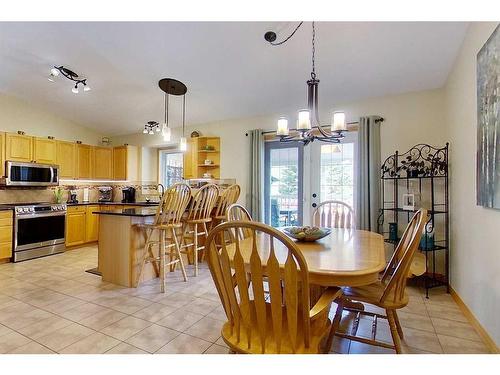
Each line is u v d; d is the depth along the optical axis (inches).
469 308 95.9
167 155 243.6
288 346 51.6
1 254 158.4
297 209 172.4
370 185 144.1
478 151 85.8
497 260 74.9
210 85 152.4
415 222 75.2
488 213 80.7
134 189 226.4
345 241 84.1
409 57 118.0
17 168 172.9
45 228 178.9
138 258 127.0
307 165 168.7
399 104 143.9
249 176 180.7
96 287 123.0
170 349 76.1
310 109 91.7
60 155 201.0
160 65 138.9
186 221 137.8
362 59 121.6
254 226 48.3
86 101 185.9
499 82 71.2
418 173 128.2
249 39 115.6
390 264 80.0
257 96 161.5
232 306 53.6
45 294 114.7
